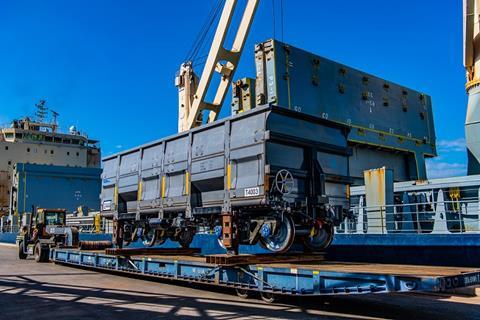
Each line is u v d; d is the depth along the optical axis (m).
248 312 8.14
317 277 7.86
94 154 54.28
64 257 17.39
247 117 9.71
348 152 10.98
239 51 21.33
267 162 9.12
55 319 7.54
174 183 11.81
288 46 17.44
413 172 23.00
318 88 18.27
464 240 10.98
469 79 16.36
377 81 21.64
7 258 22.50
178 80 23.42
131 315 7.84
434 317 8.03
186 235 14.08
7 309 8.45
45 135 50.88
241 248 15.48
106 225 28.48
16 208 39.78
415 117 23.86
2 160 48.00
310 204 9.80
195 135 11.21
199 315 7.82
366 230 14.83
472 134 15.94
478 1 15.69
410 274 6.79
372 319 7.74
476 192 13.96
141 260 12.36
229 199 9.84
